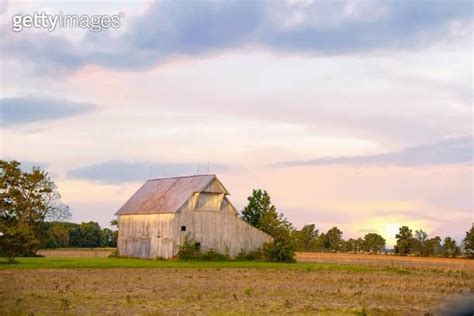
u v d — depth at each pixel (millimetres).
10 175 84938
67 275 50094
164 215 82250
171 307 30094
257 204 90688
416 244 163375
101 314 27000
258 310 29484
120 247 90750
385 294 38062
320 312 29172
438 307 31438
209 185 82562
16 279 45156
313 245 198125
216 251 81938
